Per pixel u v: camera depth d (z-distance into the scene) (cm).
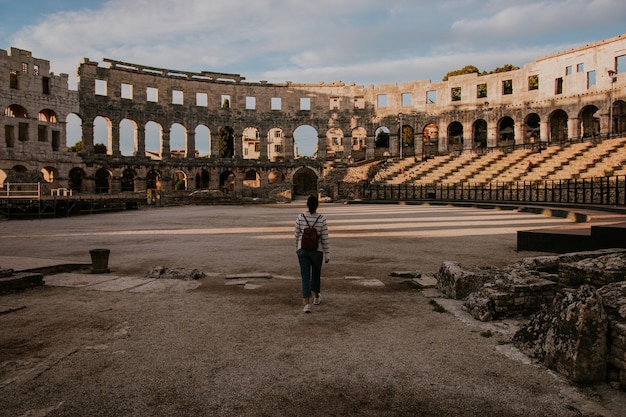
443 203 4528
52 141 6406
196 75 7750
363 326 784
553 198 3766
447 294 977
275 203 5981
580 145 5141
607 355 557
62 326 788
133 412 498
